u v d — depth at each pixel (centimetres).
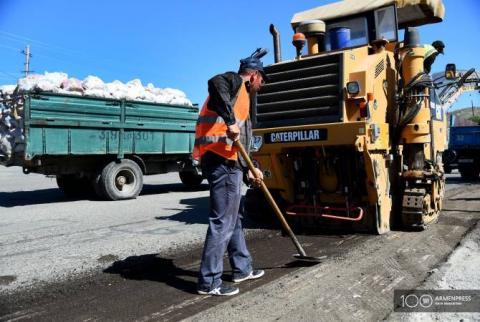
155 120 1138
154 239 585
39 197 1140
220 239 372
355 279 398
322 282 392
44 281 414
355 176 588
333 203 613
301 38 616
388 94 596
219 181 376
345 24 686
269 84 600
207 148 378
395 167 625
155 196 1117
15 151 959
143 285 400
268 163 608
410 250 498
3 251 528
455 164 1612
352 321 312
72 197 1126
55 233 634
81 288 393
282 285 386
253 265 456
